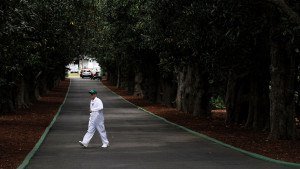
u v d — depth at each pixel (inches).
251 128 1013.8
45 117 1256.8
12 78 1321.4
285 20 631.8
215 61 904.9
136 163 523.8
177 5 834.8
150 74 1991.9
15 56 935.0
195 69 1392.7
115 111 1551.4
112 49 1926.7
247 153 605.0
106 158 566.9
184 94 1523.1
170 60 1161.4
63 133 885.8
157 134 878.4
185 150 647.1
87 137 675.4
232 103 1136.8
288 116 783.1
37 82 2052.2
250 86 1112.8
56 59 1595.7
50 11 1013.8
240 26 730.2
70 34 1357.0
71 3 1162.0
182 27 878.4
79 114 1392.7
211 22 741.9
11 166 503.5
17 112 1380.4
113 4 1550.2
